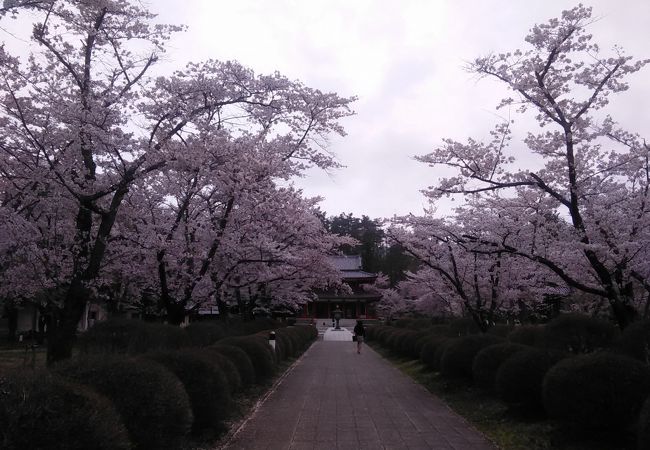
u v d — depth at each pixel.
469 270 15.91
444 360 12.19
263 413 9.55
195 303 14.98
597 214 10.08
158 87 10.68
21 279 11.38
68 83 10.40
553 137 10.34
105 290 17.52
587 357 6.80
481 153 11.42
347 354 24.88
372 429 8.24
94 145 9.86
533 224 11.20
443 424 8.64
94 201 10.11
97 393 4.27
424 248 16.56
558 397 6.72
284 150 13.42
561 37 10.03
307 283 22.41
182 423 5.46
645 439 5.08
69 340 9.11
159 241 12.12
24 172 10.05
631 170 10.28
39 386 3.81
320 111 12.95
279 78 11.13
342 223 73.50
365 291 58.38
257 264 16.52
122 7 9.91
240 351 10.84
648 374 6.40
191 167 11.12
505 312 18.25
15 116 9.85
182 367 6.95
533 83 10.23
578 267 11.13
